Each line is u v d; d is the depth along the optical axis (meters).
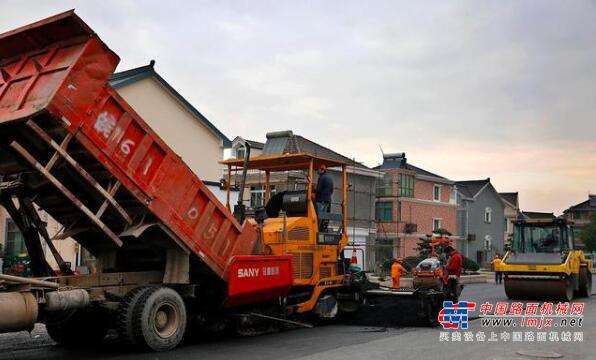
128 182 8.94
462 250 55.78
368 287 13.53
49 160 8.41
